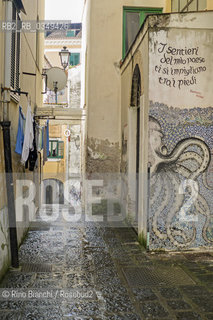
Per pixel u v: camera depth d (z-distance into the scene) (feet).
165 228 21.65
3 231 17.04
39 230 27.73
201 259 20.12
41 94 44.21
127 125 31.40
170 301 14.46
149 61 21.52
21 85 23.94
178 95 21.61
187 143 21.65
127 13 37.63
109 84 37.40
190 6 27.07
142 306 13.99
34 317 12.99
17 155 22.22
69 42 82.48
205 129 21.71
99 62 37.42
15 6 20.12
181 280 16.84
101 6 37.37
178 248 21.71
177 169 21.65
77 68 67.21
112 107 37.42
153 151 21.49
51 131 72.74
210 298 14.75
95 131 37.35
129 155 30.25
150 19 21.45
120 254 21.15
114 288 15.83
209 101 21.70
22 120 21.63
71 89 67.56
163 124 21.56
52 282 16.44
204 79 21.74
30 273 17.60
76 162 72.23
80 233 26.68
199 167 21.71
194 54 21.66
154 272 17.98
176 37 21.59
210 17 21.62
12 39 19.93
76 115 38.52
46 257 20.36
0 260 16.33
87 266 18.88
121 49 37.40
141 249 22.24
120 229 28.12
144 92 22.66
